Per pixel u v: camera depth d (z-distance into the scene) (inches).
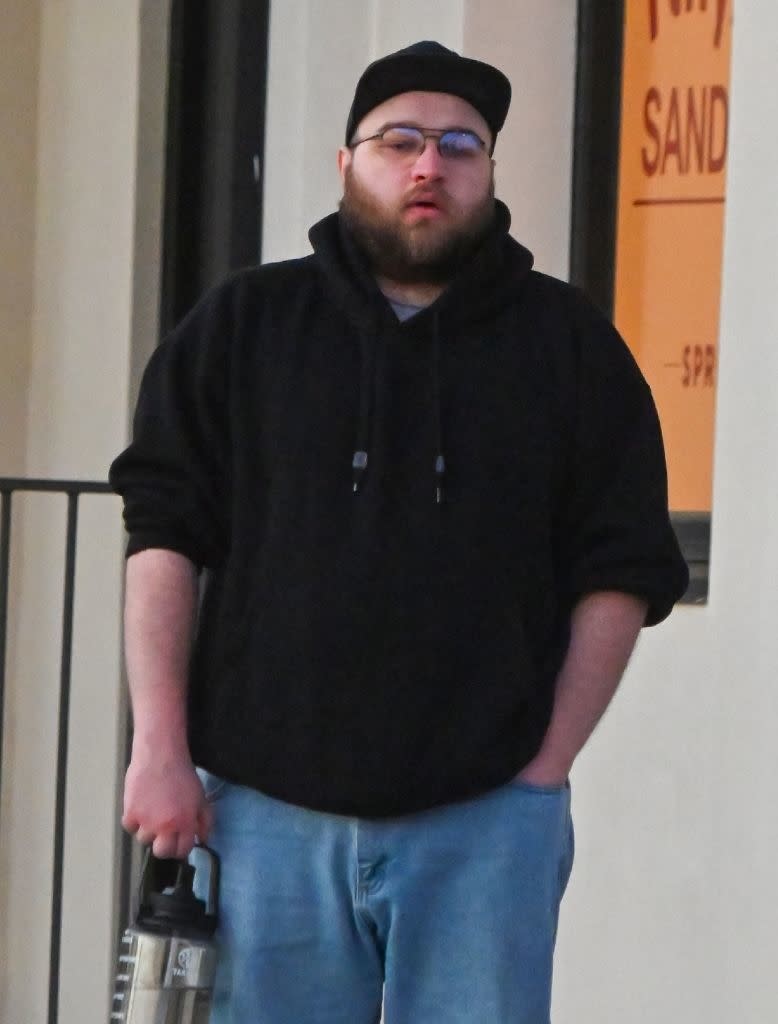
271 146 554.3
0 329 582.9
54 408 579.5
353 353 271.1
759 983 398.9
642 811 430.6
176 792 264.8
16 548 577.3
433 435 265.7
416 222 269.1
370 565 261.1
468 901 264.1
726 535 414.0
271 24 554.9
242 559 271.1
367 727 259.3
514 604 265.0
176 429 277.4
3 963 577.6
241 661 268.5
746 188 412.5
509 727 262.1
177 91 568.1
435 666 260.2
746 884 403.9
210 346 277.6
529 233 496.4
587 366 275.3
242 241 562.6
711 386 468.4
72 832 567.2
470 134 272.4
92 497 568.1
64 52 579.2
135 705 272.4
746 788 405.7
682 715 422.3
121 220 567.5
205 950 267.3
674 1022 419.5
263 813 267.7
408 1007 268.5
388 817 261.1
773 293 406.0
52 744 573.6
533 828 264.5
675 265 478.6
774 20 409.4
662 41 484.1
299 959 271.6
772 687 401.1
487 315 273.0
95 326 572.7
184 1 567.2
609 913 437.7
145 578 276.1
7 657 576.7
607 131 491.8
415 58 271.6
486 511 264.4
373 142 273.3
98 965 561.6
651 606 274.7
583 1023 442.3
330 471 266.2
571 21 495.5
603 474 276.1
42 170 581.3
